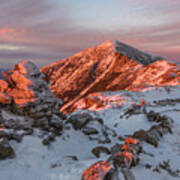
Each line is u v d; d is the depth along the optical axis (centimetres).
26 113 1269
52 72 19562
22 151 952
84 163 894
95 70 17112
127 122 1992
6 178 700
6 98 1234
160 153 1114
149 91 4597
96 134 1443
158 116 1886
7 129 1054
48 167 847
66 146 1169
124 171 746
